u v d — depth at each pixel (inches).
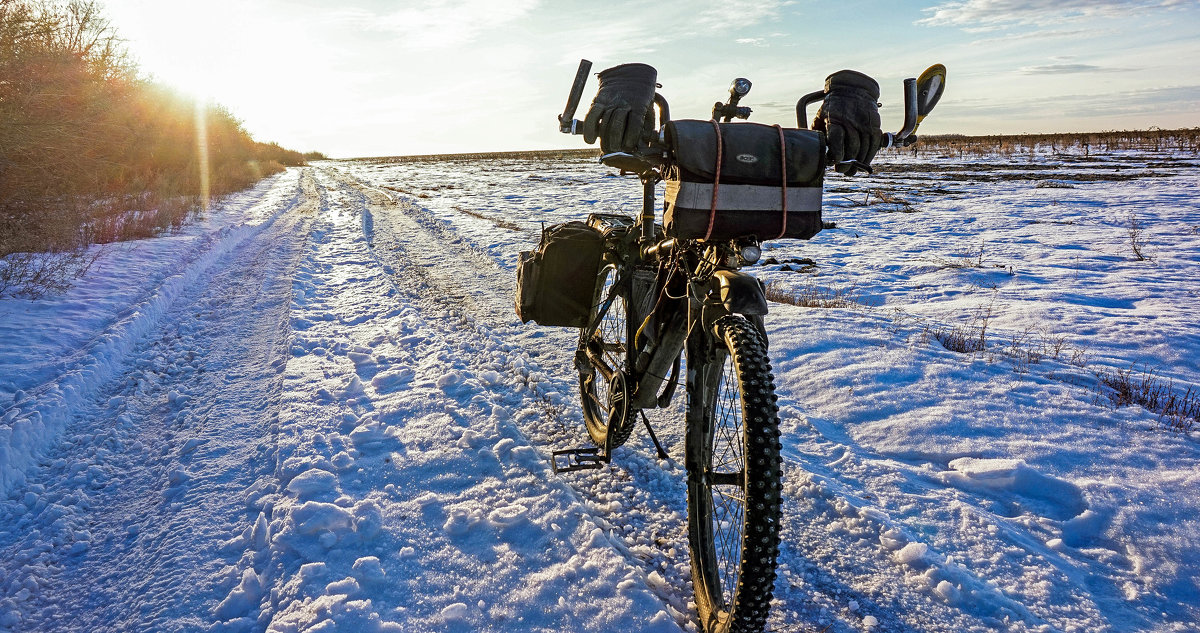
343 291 322.3
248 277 352.8
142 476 143.0
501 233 524.7
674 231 88.3
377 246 471.5
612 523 125.1
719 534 102.2
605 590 102.7
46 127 381.1
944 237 545.6
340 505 125.8
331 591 101.0
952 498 133.0
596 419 147.9
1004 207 709.9
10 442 142.8
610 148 88.7
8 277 281.7
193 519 123.7
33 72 367.2
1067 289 350.3
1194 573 107.3
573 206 772.0
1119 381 195.5
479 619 97.2
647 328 113.3
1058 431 161.8
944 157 1895.9
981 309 306.3
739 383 77.8
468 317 273.7
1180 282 360.8
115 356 213.5
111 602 103.3
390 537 117.6
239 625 96.4
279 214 669.9
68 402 172.7
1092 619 98.3
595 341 145.9
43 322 235.6
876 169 1443.2
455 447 153.0
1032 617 98.5
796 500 132.3
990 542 117.2
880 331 244.8
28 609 102.1
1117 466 143.6
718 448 130.0
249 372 205.2
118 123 533.6
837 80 89.2
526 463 143.8
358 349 223.5
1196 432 159.3
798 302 309.7
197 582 106.3
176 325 260.4
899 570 110.4
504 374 205.0
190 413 173.8
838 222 642.8
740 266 94.2
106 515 128.2
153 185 682.2
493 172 1712.6
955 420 167.5
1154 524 120.3
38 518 125.8
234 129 1424.7
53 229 382.6
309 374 199.0
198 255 394.0
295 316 263.0
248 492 132.6
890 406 178.5
